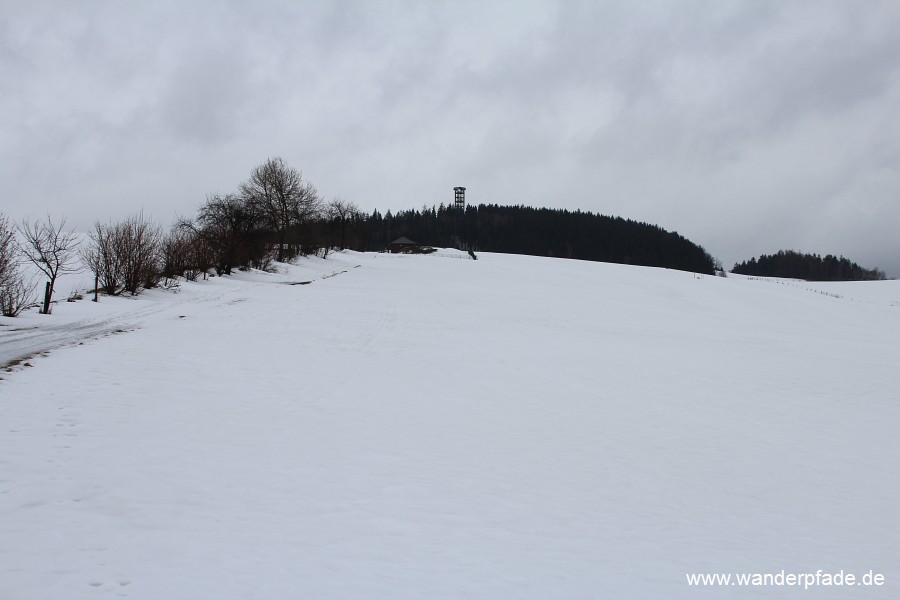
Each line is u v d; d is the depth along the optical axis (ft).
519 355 49.80
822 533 17.70
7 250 50.24
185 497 16.40
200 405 26.66
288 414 26.71
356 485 18.60
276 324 57.67
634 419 31.22
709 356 55.42
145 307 61.93
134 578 11.94
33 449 19.01
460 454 23.11
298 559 13.28
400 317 70.79
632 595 12.79
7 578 11.62
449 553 14.25
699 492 20.76
